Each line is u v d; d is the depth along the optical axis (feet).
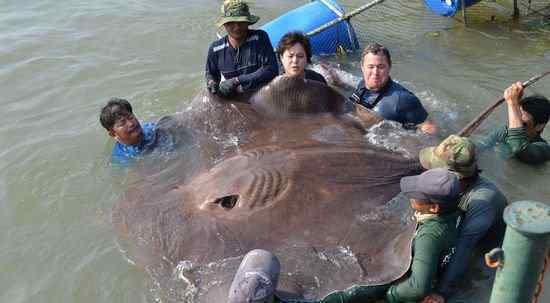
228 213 11.63
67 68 22.17
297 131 14.16
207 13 27.55
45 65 22.40
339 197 11.64
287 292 9.86
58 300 11.45
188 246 11.30
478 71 21.66
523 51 23.30
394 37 25.30
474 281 11.27
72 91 20.53
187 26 26.11
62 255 12.55
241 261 10.62
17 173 15.60
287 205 11.43
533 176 14.64
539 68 21.67
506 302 7.75
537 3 28.32
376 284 10.01
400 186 11.44
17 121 18.52
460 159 11.36
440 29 25.88
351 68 22.56
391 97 15.26
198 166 13.89
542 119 14.65
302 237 10.90
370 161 12.74
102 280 11.71
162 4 28.71
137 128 15.31
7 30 25.50
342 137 13.78
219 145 14.48
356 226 11.07
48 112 19.10
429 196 10.14
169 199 12.80
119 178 14.84
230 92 15.89
